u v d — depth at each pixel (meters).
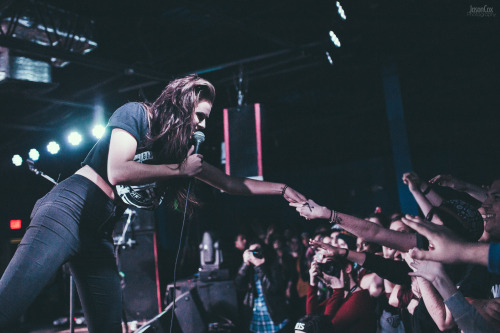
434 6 5.04
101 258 1.47
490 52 6.94
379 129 9.62
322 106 9.16
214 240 5.66
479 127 8.42
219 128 9.61
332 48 5.56
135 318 5.47
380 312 2.61
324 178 10.33
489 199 1.41
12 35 5.07
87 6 5.48
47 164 9.58
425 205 2.29
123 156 1.41
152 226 5.58
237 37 6.36
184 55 6.77
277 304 4.25
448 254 1.09
